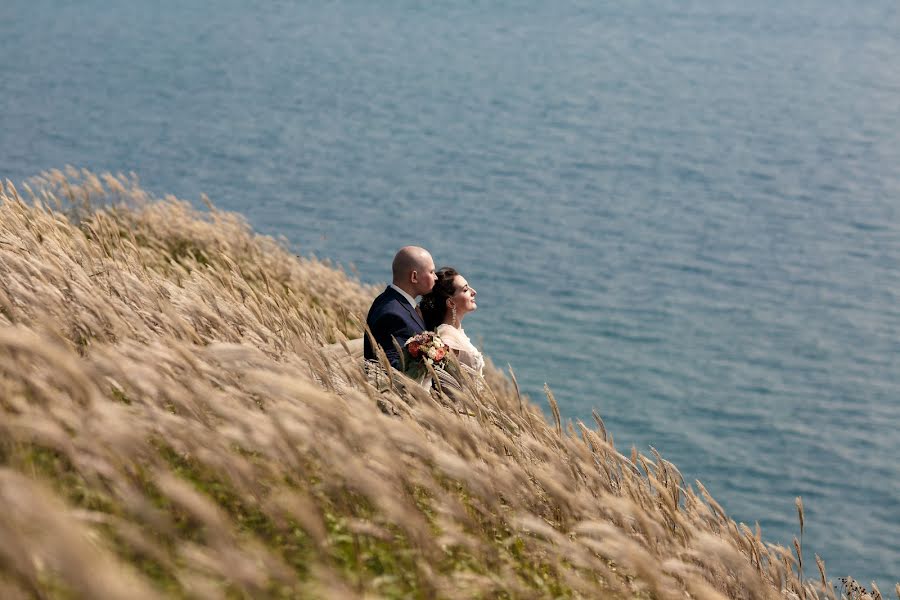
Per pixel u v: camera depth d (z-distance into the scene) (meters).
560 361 46.19
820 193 79.00
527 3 176.88
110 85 110.19
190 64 123.94
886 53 136.88
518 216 70.75
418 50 135.75
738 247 66.31
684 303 55.78
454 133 94.69
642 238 67.19
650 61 131.50
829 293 58.59
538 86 115.81
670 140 94.38
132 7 172.62
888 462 39.25
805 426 41.97
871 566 32.09
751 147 92.38
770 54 136.75
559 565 4.66
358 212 69.62
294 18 161.25
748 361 48.38
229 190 73.12
